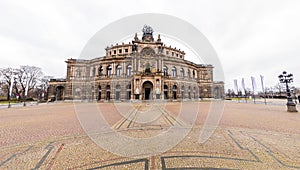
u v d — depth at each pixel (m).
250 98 64.56
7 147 5.78
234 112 17.19
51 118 12.96
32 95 71.00
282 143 6.18
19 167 4.17
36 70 65.38
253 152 5.22
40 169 4.05
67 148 5.66
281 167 4.15
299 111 18.44
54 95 53.28
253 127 9.20
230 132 7.95
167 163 4.37
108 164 4.33
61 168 4.11
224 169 4.04
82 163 4.39
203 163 4.38
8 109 23.72
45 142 6.39
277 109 20.95
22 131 8.36
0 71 54.31
